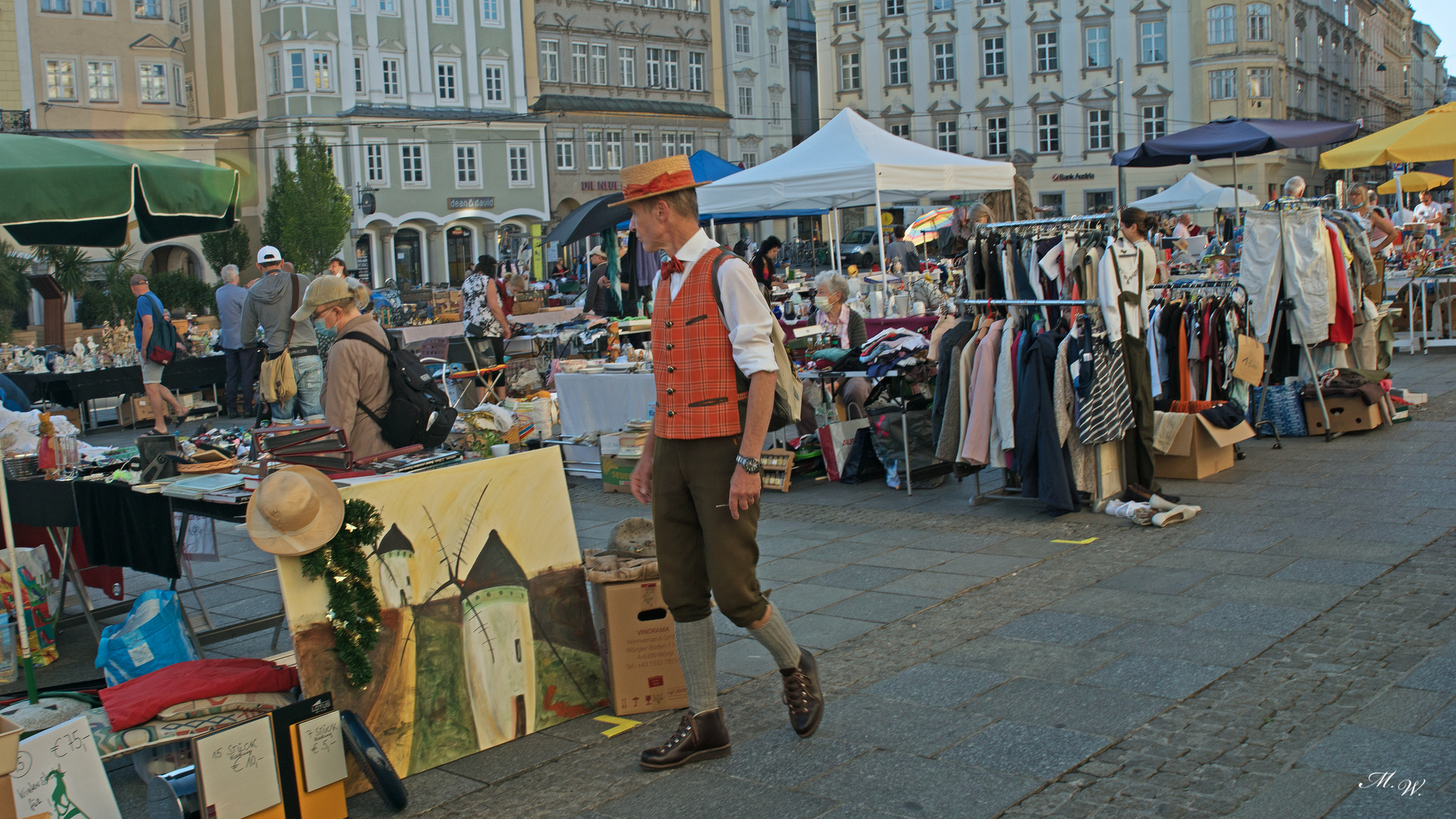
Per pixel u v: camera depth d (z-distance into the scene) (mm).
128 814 3375
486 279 11211
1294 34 52781
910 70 54938
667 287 3537
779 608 5141
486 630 3764
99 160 4328
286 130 38750
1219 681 3898
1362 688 3750
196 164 4742
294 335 10359
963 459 6742
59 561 5391
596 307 14375
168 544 4137
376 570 3539
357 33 39812
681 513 3521
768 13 55188
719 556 3420
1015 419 6539
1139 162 12625
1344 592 4754
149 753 3404
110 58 33406
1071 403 6367
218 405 13625
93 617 5199
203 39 41219
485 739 3709
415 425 4805
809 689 3648
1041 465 6410
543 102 44625
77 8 32719
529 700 3830
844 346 8594
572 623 3979
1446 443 7656
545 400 8969
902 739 3588
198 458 4438
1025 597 5035
